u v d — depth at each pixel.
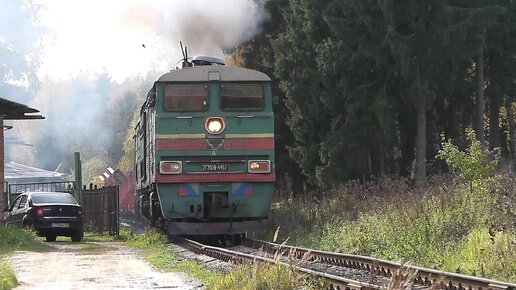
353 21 42.94
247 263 19.00
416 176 41.72
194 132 33.72
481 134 45.50
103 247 34.88
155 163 33.56
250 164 33.72
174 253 29.47
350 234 29.62
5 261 25.27
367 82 43.72
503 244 21.22
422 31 41.88
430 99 41.97
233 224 34.28
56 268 24.73
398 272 14.88
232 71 34.53
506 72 46.84
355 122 42.75
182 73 34.22
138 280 21.12
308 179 47.19
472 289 17.38
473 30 41.53
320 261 25.95
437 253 23.62
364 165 43.69
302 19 46.47
